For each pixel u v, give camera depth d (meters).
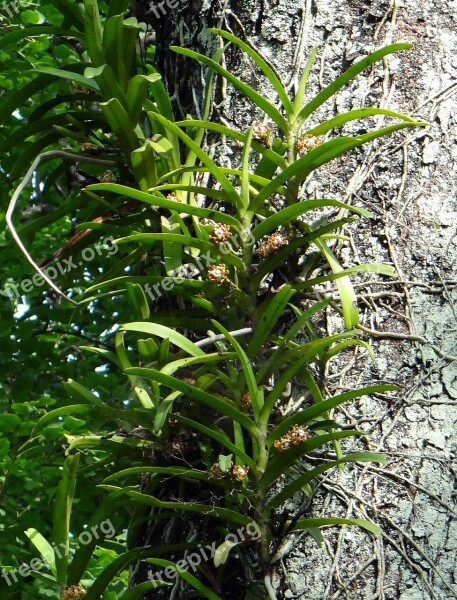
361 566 0.98
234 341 0.93
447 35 1.19
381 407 1.04
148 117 1.23
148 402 1.08
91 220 1.25
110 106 1.11
